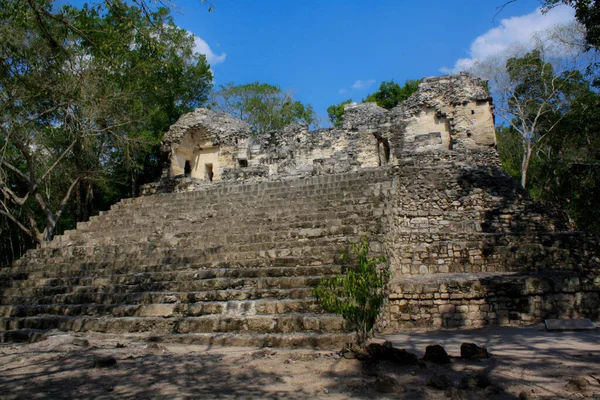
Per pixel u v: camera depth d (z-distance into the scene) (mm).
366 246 6180
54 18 7668
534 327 7797
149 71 13672
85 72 12688
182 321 7113
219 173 22984
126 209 15438
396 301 8758
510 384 4047
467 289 8555
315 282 7605
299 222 10961
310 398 3844
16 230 21609
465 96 18703
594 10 10977
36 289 9742
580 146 19781
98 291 9164
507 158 30469
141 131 22047
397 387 3982
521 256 10258
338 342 5871
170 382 4418
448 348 6117
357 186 13258
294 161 21188
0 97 13930
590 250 10281
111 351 6035
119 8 7426
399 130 19812
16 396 4051
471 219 13102
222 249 10281
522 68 24828
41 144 17984
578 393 3701
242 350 5973
